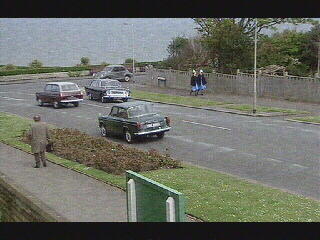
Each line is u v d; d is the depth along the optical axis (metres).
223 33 92.75
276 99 79.31
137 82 108.69
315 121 57.47
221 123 57.00
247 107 69.44
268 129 52.66
